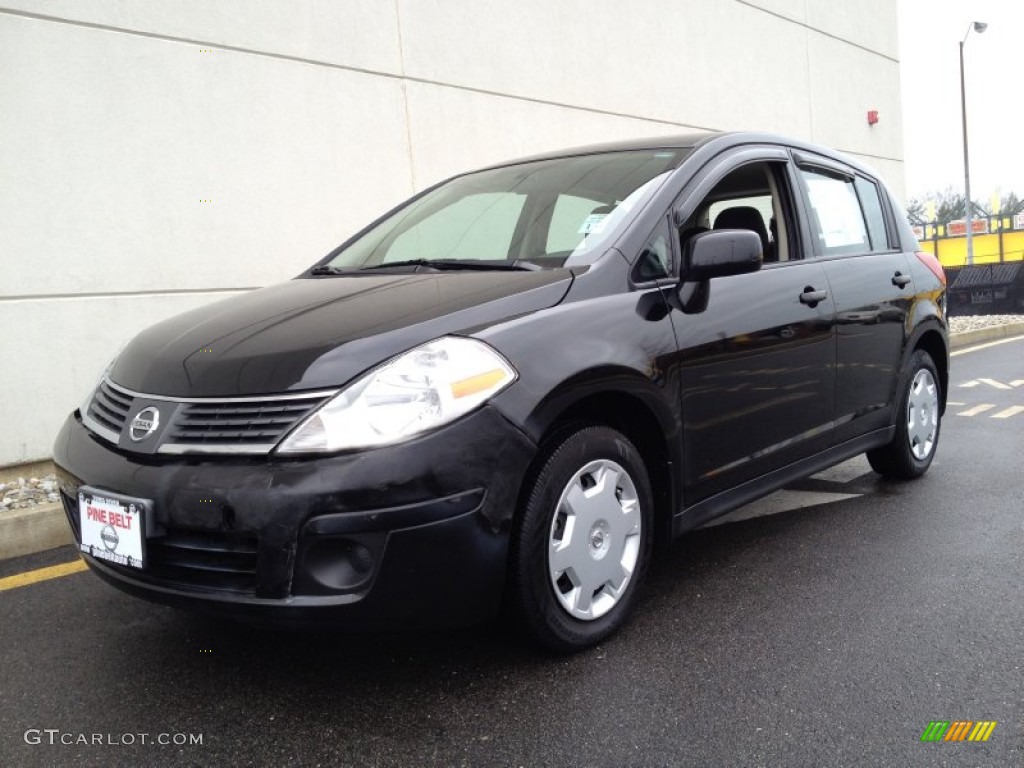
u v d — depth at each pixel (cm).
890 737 208
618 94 902
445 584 218
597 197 312
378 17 667
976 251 3588
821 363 351
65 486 258
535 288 258
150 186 539
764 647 259
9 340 484
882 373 402
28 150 489
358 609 212
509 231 319
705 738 210
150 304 541
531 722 221
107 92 519
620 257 279
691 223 321
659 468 281
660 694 232
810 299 344
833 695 229
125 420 243
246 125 586
